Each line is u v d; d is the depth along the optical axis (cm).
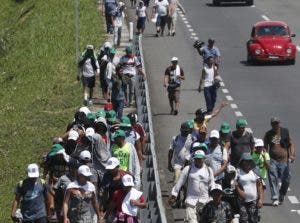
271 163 5516
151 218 4184
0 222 5675
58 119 8300
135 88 7906
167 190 5794
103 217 4334
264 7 15862
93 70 8069
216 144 5047
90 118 5319
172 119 7969
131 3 15275
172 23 12688
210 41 7938
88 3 14975
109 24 12256
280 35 10912
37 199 4441
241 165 4716
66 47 11675
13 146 7519
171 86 8044
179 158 5353
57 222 4806
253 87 9381
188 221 4706
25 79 10519
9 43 12750
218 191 4322
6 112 8875
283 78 9869
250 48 10769
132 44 10812
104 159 4781
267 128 7631
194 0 16638
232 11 15350
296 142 7119
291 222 5216
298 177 6159
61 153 4725
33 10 15250
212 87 7825
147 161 5250
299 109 8356
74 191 4178
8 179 6744
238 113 8194
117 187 4184
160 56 11150
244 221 4669
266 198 5712
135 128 5647
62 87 9581
